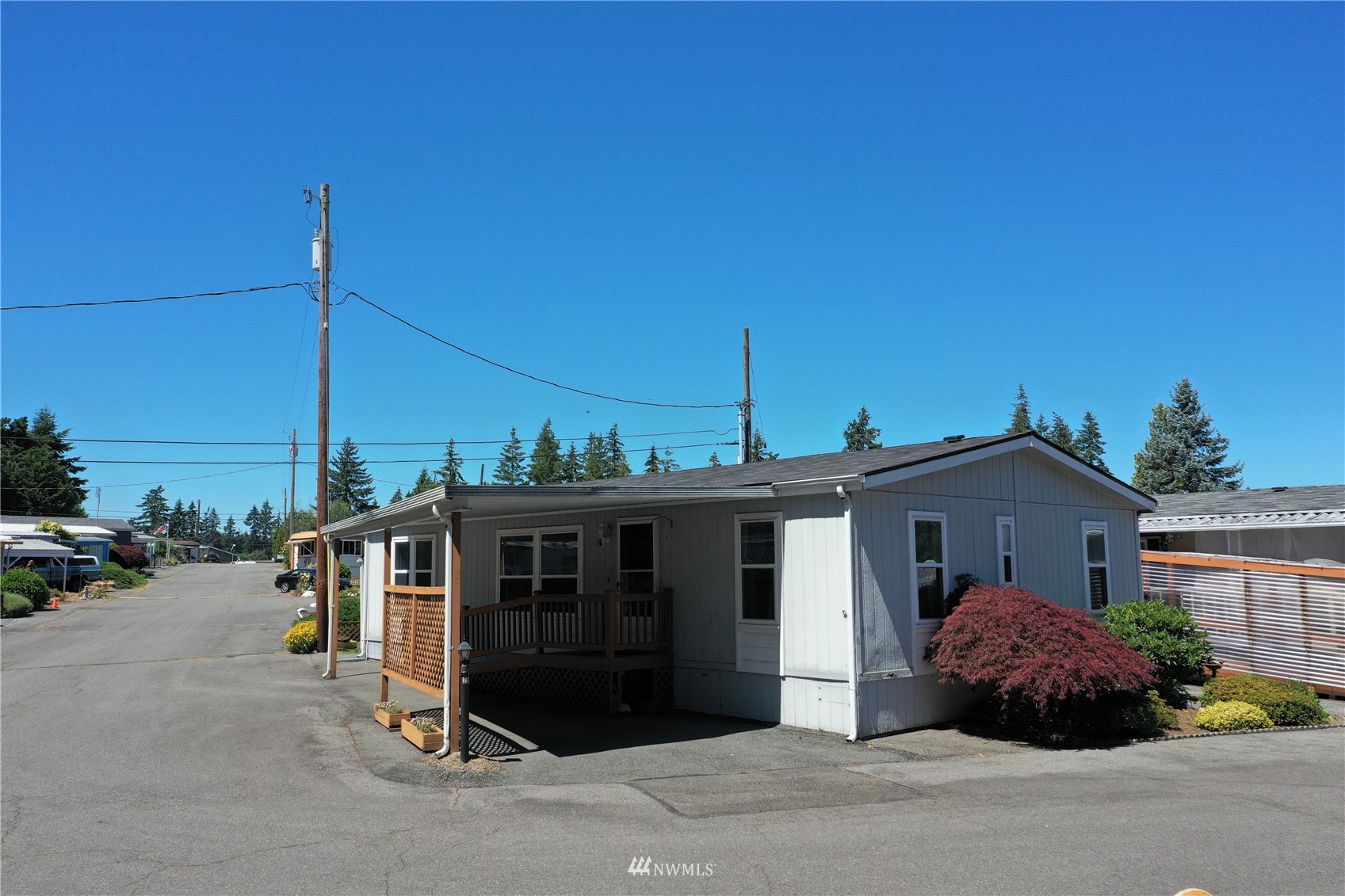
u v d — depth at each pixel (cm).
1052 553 1367
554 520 1452
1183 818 707
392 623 1169
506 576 1522
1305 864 595
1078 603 1402
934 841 647
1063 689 952
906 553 1126
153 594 3959
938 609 1162
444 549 1667
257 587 4534
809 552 1097
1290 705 1155
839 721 1048
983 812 727
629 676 1262
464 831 675
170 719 1153
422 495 953
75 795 787
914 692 1110
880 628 1077
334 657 1549
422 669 1058
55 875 580
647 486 1061
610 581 1355
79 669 1656
